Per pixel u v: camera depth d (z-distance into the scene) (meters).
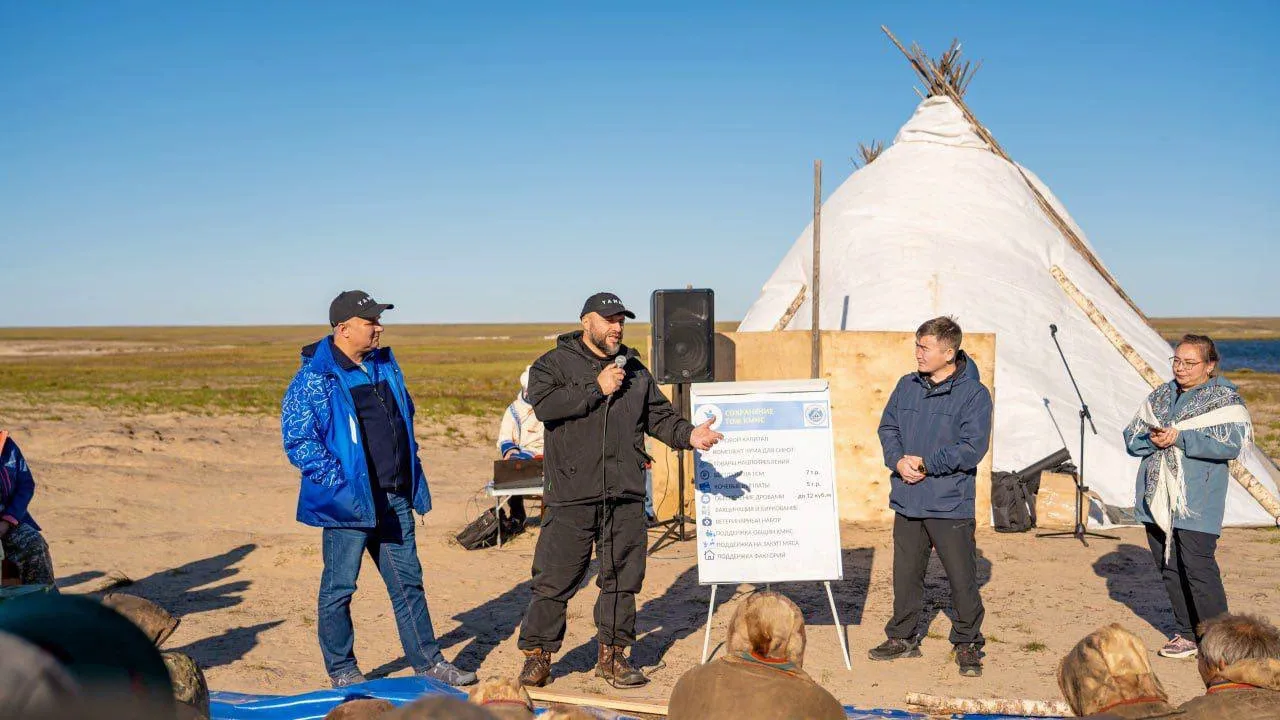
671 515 9.97
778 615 3.34
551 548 5.20
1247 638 2.96
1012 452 10.02
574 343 5.24
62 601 0.90
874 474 9.91
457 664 5.64
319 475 4.90
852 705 4.97
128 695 0.83
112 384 40.41
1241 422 5.31
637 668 5.64
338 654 5.05
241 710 4.46
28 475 5.47
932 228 11.96
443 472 13.91
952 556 5.43
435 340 149.88
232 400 28.61
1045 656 5.78
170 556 8.41
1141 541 8.87
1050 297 11.34
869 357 9.88
